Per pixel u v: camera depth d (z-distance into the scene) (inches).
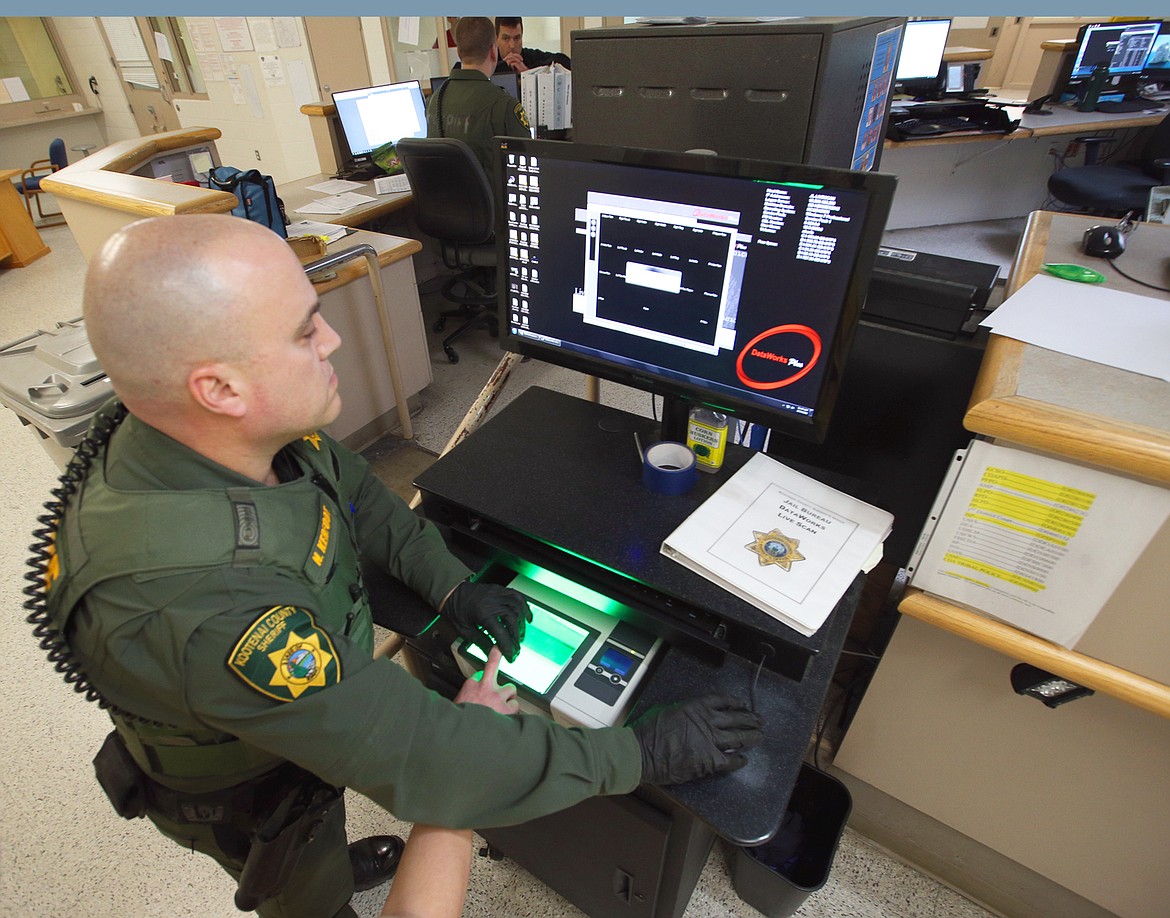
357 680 22.7
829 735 54.5
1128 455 23.5
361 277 87.1
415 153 99.3
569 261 33.4
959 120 132.0
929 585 34.4
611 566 29.9
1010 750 38.9
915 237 157.6
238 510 23.0
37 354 58.7
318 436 32.2
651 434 38.4
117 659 22.0
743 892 46.1
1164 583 26.8
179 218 20.6
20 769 57.2
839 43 34.0
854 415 48.8
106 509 22.4
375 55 185.3
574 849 38.9
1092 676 30.3
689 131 39.9
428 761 22.7
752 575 28.2
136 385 21.1
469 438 38.5
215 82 201.9
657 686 29.1
